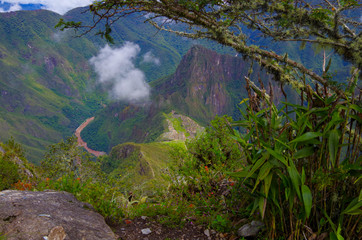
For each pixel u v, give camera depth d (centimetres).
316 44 234
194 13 249
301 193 258
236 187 398
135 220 431
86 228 333
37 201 363
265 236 323
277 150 256
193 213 439
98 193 436
